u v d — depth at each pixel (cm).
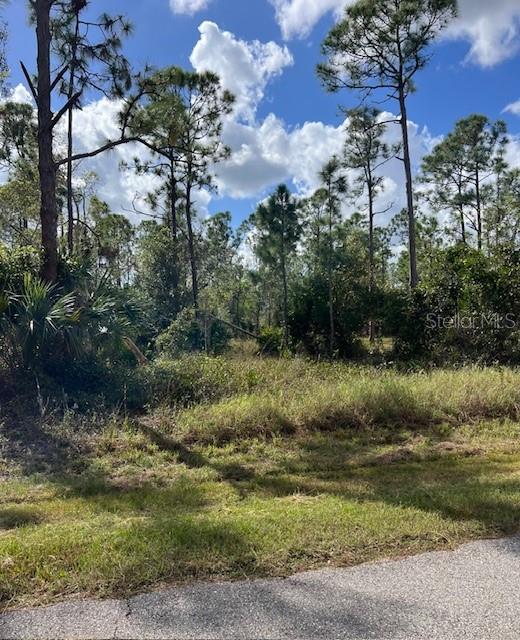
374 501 406
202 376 882
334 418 686
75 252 1084
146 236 2338
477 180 2991
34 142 1892
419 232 3544
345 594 264
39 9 967
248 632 232
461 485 446
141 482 489
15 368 791
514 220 2273
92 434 636
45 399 741
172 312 2048
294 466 532
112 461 553
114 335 891
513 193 2820
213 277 3106
